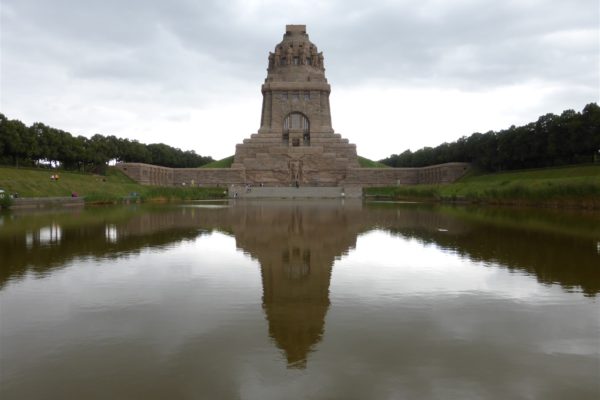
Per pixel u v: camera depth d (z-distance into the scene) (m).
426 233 27.67
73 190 74.88
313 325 10.55
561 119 80.44
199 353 8.93
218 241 24.20
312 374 8.04
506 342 9.51
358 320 10.91
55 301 12.48
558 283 14.44
